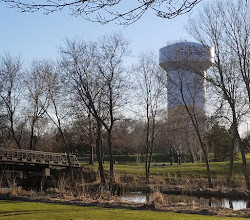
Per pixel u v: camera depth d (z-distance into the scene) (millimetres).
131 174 43500
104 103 38000
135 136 64062
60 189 25281
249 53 29891
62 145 66688
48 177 42406
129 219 11102
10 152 39719
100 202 16891
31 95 44781
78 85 37688
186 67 32406
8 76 44906
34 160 40875
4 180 37438
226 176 38281
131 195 28906
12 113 45531
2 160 37344
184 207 16078
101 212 12906
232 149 33906
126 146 74000
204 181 36031
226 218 11852
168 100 39250
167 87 37250
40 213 12406
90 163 54594
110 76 37844
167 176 41719
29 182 41375
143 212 13305
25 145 61125
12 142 58625
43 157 44312
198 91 34031
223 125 31234
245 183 31422
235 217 12969
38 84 44719
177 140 59906
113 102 38219
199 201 24562
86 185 34031
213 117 30297
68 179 41031
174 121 44469
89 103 37969
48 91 42812
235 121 30094
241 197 26703
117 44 37875
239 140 31344
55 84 41750
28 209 13602
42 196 20094
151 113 41344
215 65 30797
